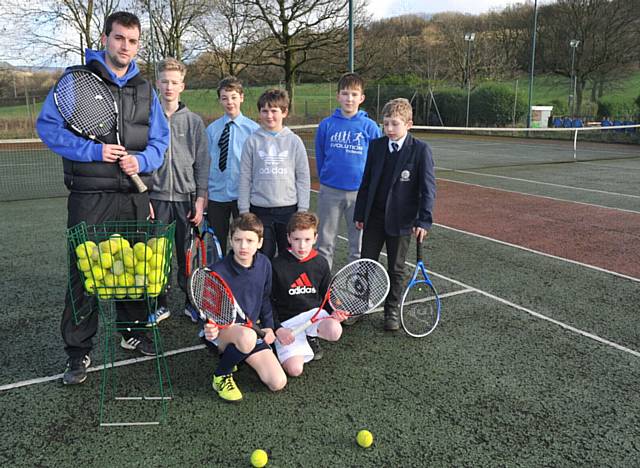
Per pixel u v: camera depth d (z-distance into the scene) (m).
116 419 3.16
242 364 3.74
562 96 39.78
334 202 4.96
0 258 6.33
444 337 4.34
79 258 2.99
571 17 36.56
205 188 4.58
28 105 23.38
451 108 33.91
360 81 4.76
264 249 4.50
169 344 4.19
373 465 2.78
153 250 3.04
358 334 4.39
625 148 22.64
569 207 9.77
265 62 26.03
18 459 2.80
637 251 6.91
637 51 35.00
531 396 3.47
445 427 3.12
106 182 3.47
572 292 5.40
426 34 41.94
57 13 23.38
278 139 4.47
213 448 2.90
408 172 4.30
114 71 3.50
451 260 6.48
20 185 12.14
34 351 4.03
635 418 3.24
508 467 2.79
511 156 19.25
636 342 4.29
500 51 41.44
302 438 3.00
